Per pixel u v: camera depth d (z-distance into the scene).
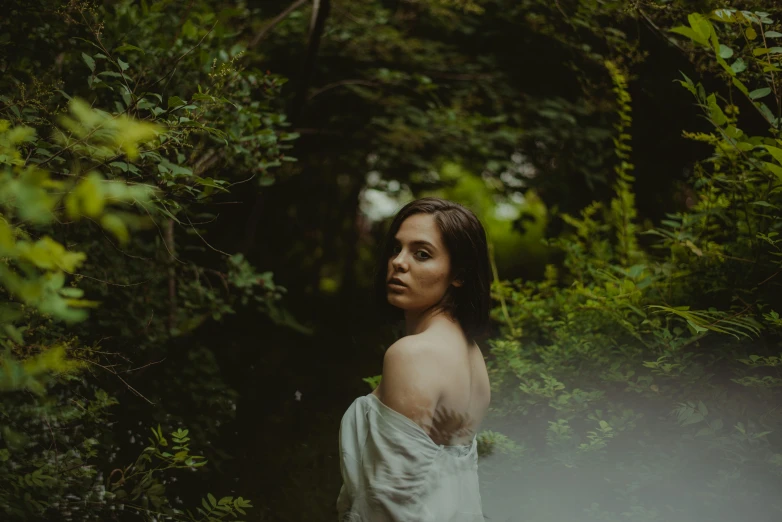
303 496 2.99
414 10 6.22
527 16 5.33
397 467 1.85
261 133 3.12
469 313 2.13
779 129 2.86
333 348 4.86
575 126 5.87
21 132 1.59
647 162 5.87
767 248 3.00
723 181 3.22
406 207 2.16
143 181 2.30
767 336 2.90
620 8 3.95
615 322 3.38
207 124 2.98
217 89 2.96
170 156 3.00
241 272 4.24
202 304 4.16
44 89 2.44
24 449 2.60
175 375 3.71
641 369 3.07
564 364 3.34
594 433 2.81
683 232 3.37
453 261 2.09
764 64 2.84
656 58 4.70
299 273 7.42
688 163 5.66
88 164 2.11
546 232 6.41
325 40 5.95
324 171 7.47
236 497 2.92
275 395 3.90
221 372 4.05
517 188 6.54
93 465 2.78
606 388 3.09
